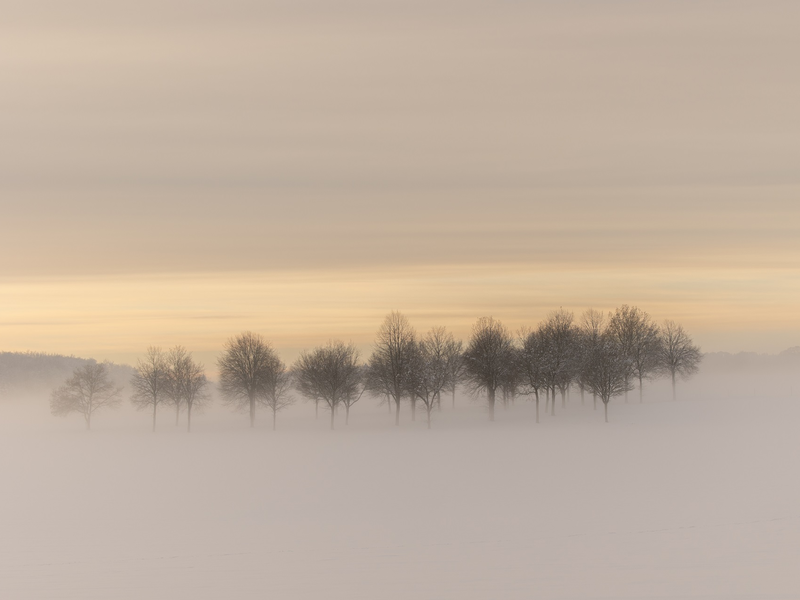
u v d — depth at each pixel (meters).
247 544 36.47
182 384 129.00
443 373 120.06
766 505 41.91
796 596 26.81
